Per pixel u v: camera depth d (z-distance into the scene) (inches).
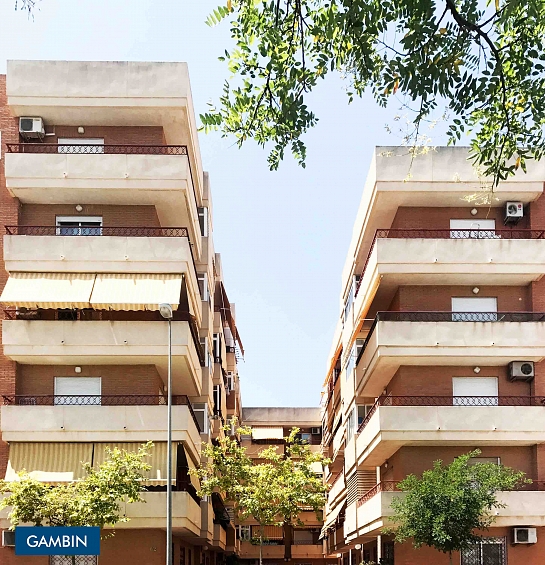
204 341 1603.1
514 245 1270.9
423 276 1284.4
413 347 1251.2
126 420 1178.6
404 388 1289.4
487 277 1289.4
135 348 1193.4
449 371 1294.3
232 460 1590.8
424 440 1223.5
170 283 1206.3
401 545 1237.7
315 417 2952.8
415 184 1277.1
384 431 1223.5
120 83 1220.5
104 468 1061.8
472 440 1223.5
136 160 1222.3
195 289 1393.9
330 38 313.6
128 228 1248.2
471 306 1316.4
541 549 1229.1
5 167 1213.1
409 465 1266.0
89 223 1268.5
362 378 1473.9
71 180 1214.3
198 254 1540.4
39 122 1229.7
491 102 322.3
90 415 1177.4
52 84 1218.0
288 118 331.3
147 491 1159.6
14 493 1041.5
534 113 323.3
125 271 1216.8
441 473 1154.0
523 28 310.5
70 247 1214.3
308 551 2741.1
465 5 293.3
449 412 1227.2
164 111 1233.4
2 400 1196.5
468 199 506.0
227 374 2242.9
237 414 2556.6
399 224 1333.7
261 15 327.6
